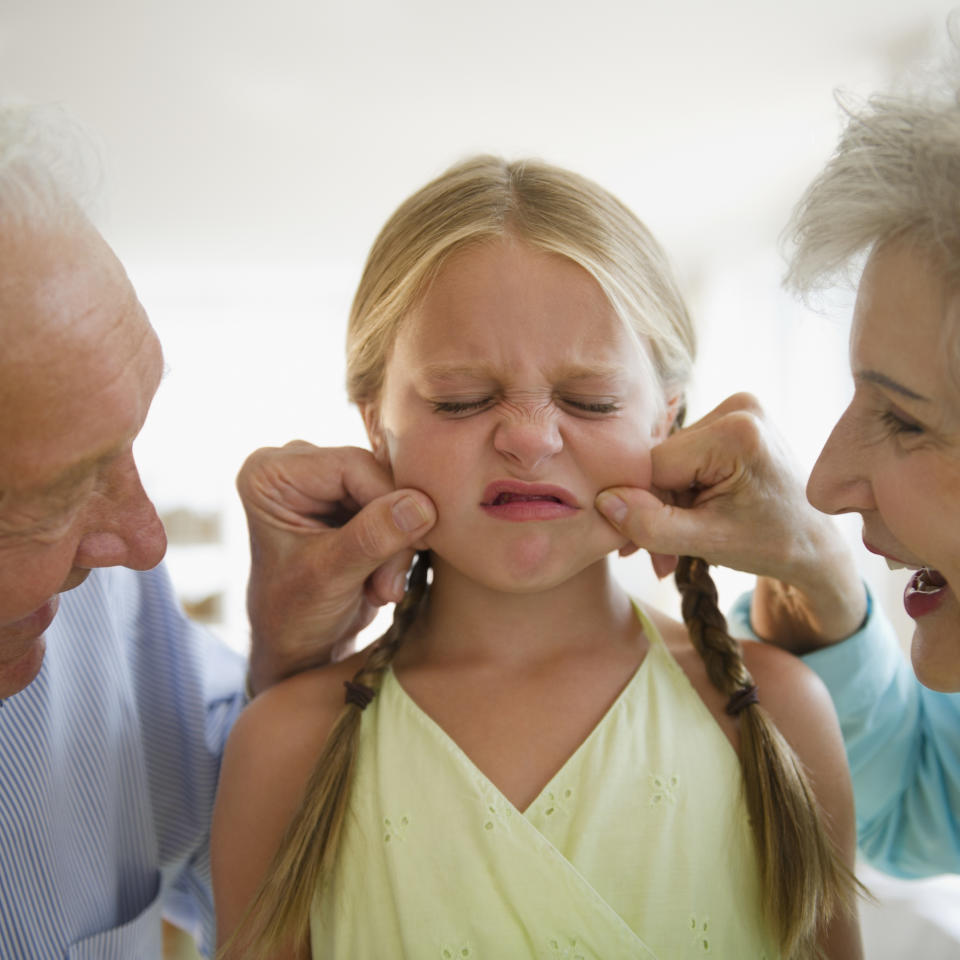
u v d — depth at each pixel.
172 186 4.35
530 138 3.72
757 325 4.88
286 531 0.92
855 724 1.02
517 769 0.86
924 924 1.58
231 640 5.98
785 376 4.61
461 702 0.91
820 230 0.71
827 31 2.83
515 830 0.82
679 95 3.31
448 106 3.45
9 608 0.69
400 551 0.94
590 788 0.84
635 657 0.94
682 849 0.83
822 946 0.92
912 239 0.63
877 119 0.68
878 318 0.66
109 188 0.72
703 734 0.89
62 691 0.98
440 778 0.85
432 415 0.86
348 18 2.84
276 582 0.94
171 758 1.12
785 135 3.64
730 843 0.85
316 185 4.35
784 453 0.87
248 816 0.91
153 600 1.12
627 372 0.86
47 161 0.65
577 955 0.79
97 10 2.79
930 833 1.06
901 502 0.69
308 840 0.83
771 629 1.07
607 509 0.85
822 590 0.94
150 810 1.06
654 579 5.55
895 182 0.65
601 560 0.96
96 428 0.63
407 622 1.00
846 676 1.00
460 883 0.81
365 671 0.93
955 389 0.63
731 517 0.86
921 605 0.80
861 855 1.17
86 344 0.61
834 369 4.10
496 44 2.99
